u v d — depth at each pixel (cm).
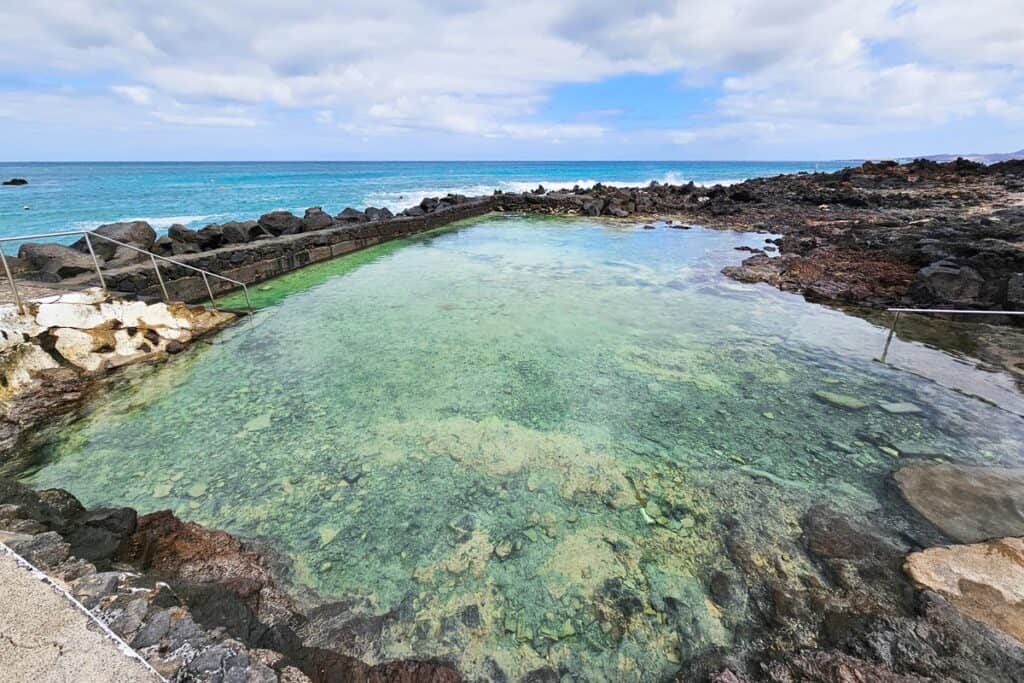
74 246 815
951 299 727
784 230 1544
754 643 236
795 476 365
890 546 292
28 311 511
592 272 1057
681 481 362
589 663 230
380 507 338
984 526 307
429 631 247
